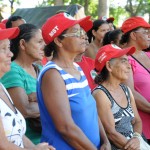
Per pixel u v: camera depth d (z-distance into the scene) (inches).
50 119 141.9
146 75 207.0
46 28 148.0
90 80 205.6
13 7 1318.9
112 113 165.9
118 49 171.5
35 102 166.1
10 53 133.8
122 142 162.4
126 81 194.5
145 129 201.9
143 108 197.2
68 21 145.6
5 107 129.3
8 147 120.5
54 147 141.4
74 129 136.6
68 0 1169.4
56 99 137.0
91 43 271.7
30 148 130.3
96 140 148.6
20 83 165.0
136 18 214.5
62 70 141.4
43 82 140.0
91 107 147.1
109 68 170.2
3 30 131.0
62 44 146.1
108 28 271.7
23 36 173.6
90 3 1235.2
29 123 164.9
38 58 175.3
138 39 212.4
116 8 1342.3
